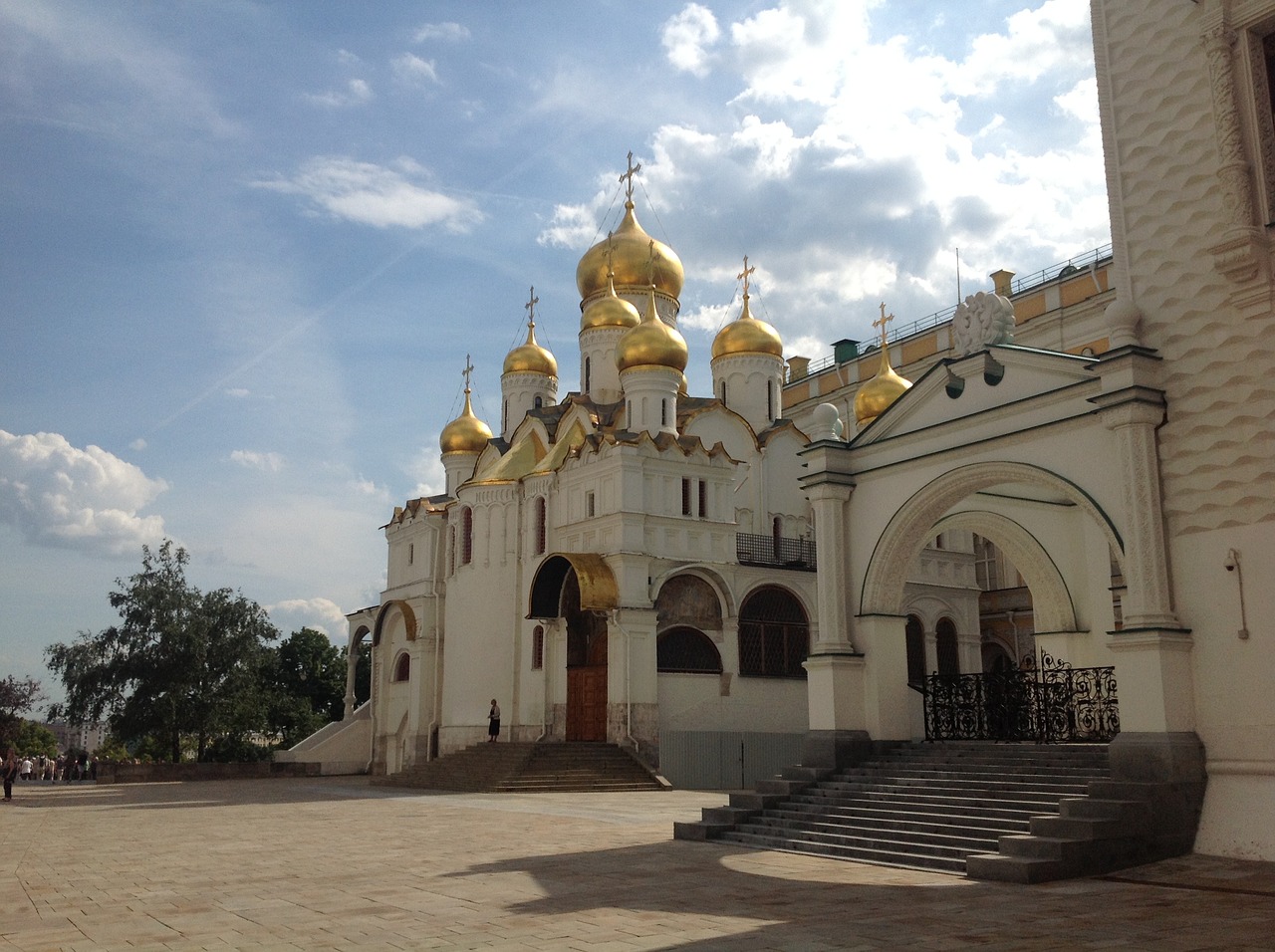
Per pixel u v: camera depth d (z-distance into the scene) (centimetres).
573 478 3422
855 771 1766
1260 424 1370
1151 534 1431
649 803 2467
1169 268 1498
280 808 2484
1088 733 1712
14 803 2856
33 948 889
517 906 1066
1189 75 1506
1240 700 1350
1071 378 1589
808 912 1023
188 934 941
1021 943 868
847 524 1936
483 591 3625
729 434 3806
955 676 1870
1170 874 1214
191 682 4631
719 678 3278
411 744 3975
